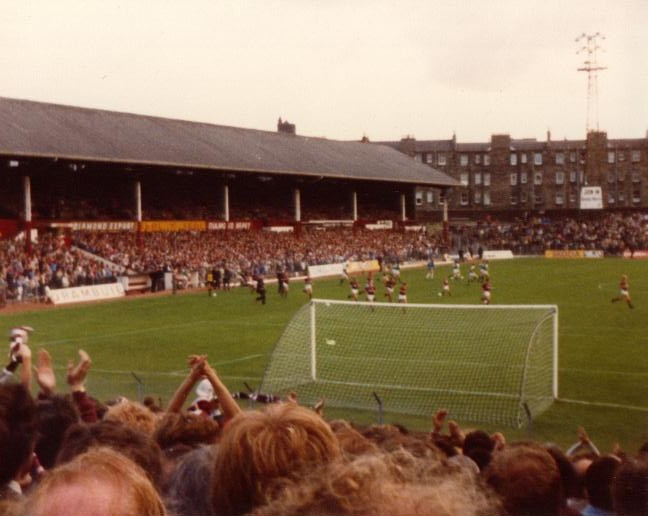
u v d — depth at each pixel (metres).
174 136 73.12
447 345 29.56
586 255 100.94
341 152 94.19
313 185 90.94
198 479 4.08
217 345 32.19
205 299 52.03
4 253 53.88
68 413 6.16
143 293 57.09
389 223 100.19
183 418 6.33
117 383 24.14
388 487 2.46
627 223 113.00
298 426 3.39
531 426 18.83
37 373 7.69
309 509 2.46
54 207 63.97
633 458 4.55
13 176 60.31
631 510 4.07
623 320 38.06
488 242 108.69
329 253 80.06
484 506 2.63
